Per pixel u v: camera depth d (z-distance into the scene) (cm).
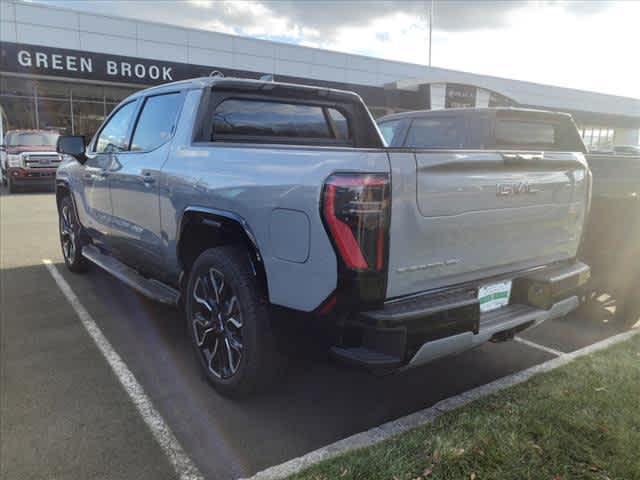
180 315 473
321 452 266
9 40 1952
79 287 553
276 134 415
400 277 250
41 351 391
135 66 2191
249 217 282
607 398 313
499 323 290
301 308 258
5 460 258
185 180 336
